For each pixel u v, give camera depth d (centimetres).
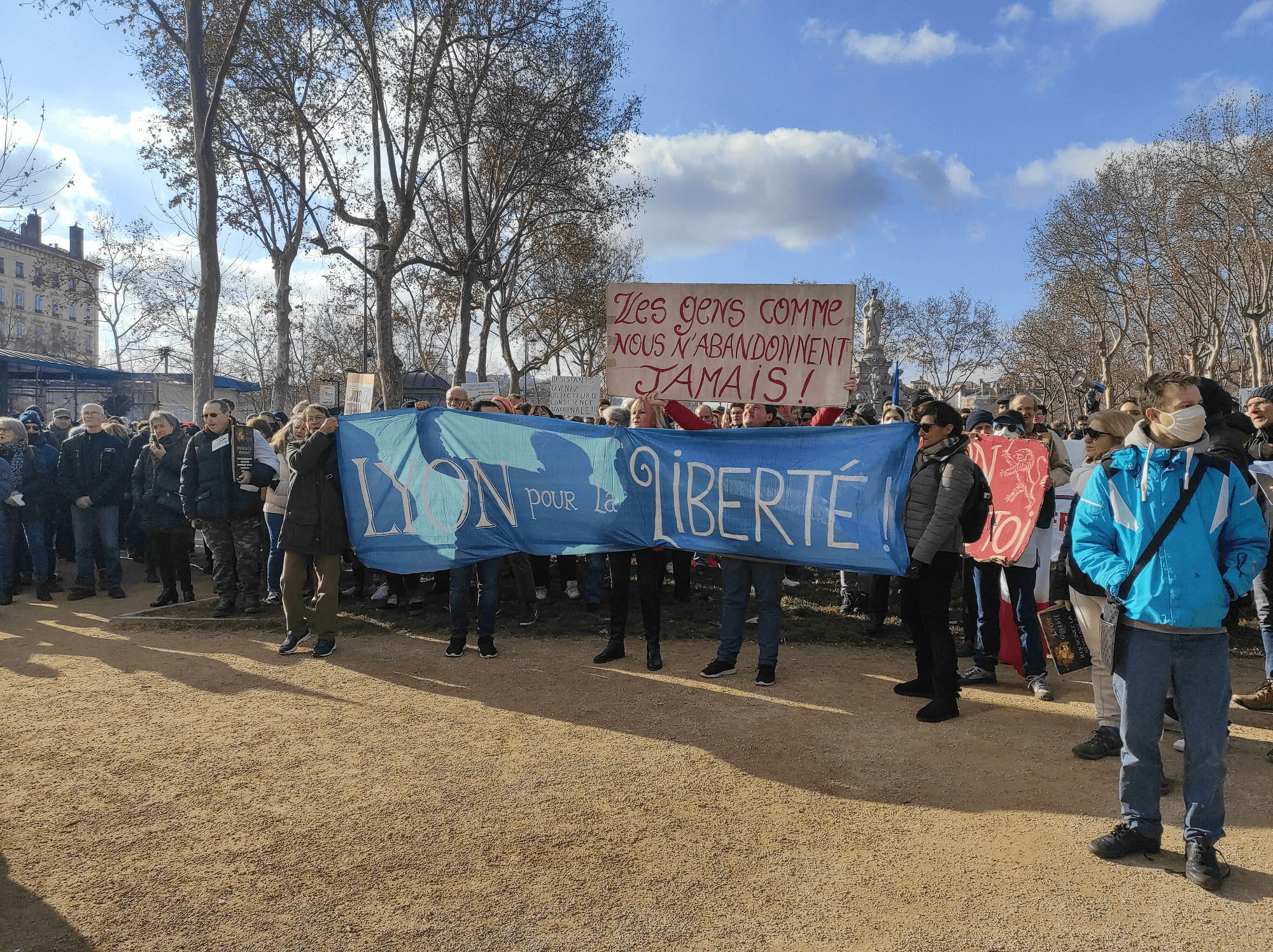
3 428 864
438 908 305
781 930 293
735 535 578
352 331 4028
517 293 3288
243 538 785
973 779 425
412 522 662
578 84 2159
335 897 313
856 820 378
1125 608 337
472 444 655
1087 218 4422
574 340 3422
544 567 866
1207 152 3628
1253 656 663
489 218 2359
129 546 1177
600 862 339
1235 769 439
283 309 2478
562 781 418
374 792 405
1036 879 328
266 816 379
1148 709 338
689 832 365
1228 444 465
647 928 294
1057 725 509
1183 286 4128
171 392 3375
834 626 760
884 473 536
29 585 961
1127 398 517
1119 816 384
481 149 2425
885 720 512
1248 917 300
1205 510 325
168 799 396
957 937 289
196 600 880
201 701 540
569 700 545
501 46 1991
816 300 607
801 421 931
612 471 621
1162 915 302
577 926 295
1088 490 352
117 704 533
